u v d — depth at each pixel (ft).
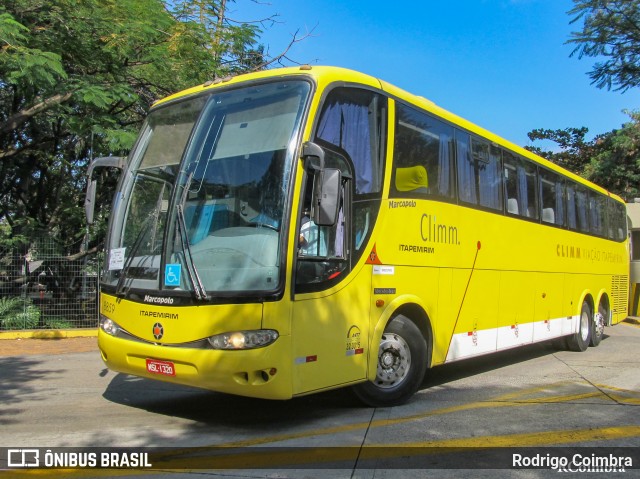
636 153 86.79
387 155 20.66
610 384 26.17
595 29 62.18
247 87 19.17
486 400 22.61
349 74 19.56
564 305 35.68
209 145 18.90
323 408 21.04
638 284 62.34
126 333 18.39
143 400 22.45
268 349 16.01
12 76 33.91
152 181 19.77
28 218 46.14
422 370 21.85
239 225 17.30
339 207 17.16
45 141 48.78
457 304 24.23
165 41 42.98
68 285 43.68
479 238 25.96
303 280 16.97
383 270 20.02
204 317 16.47
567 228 36.52
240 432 17.94
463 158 25.36
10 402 22.09
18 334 40.86
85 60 40.52
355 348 18.74
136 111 46.24
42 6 37.50
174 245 17.85
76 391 24.13
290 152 17.22
